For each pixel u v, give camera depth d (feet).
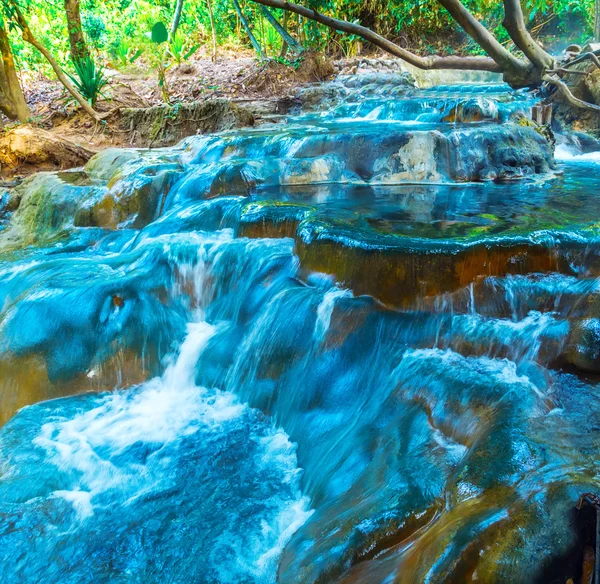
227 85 42.32
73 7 39.99
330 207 18.04
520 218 15.87
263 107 37.45
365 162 22.59
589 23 47.47
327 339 12.86
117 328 15.75
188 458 12.10
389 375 11.66
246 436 12.67
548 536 6.36
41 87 46.73
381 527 7.95
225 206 19.43
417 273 12.80
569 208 16.94
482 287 12.50
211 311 16.65
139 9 51.78
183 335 16.11
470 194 19.63
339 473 10.42
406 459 9.38
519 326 11.66
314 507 10.39
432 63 13.05
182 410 13.82
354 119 32.09
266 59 42.57
